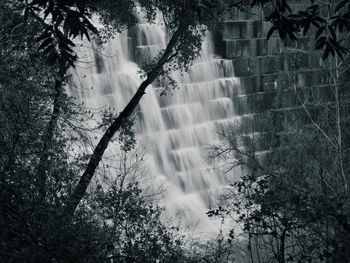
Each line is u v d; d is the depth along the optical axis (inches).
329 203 355.6
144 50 1401.3
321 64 1724.9
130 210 524.7
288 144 1272.1
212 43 1582.2
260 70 1632.6
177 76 1466.5
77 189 532.1
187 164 1429.6
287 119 1584.6
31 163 477.4
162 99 1429.6
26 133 483.5
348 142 1255.5
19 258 298.0
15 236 331.6
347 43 1528.1
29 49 561.3
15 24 569.6
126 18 772.0
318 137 1231.5
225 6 737.0
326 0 1290.6
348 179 1067.9
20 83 512.7
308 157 1134.4
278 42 1657.2
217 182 1457.9
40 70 552.1
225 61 1563.7
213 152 1352.1
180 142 1438.2
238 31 1587.1
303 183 378.6
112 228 487.8
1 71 504.4
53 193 462.9
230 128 1509.6
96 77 1279.5
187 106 1472.7
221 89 1555.1
